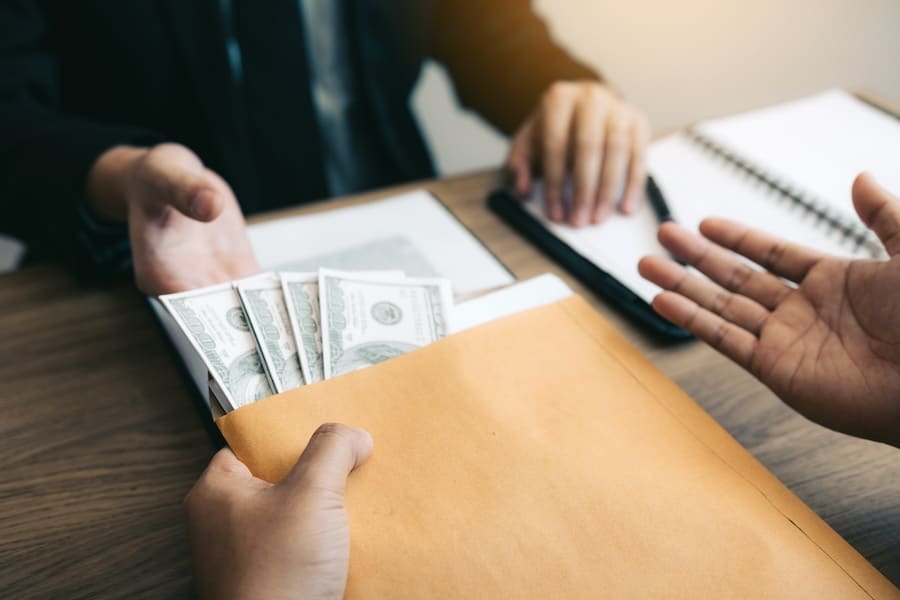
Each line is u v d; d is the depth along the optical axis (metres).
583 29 1.71
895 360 0.45
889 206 0.51
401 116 1.18
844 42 1.19
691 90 1.52
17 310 0.59
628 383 0.48
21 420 0.49
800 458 0.48
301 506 0.35
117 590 0.39
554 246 0.68
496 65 1.18
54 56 0.98
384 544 0.37
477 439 0.43
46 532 0.42
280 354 0.47
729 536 0.39
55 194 0.66
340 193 1.22
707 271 0.59
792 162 0.84
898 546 0.42
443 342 0.49
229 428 0.42
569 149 0.80
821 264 0.52
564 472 0.42
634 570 0.37
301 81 1.04
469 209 0.75
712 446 0.45
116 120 1.05
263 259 0.63
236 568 0.34
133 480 0.45
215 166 1.06
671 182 0.80
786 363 0.49
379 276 0.55
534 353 0.50
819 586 0.37
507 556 0.37
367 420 0.44
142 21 0.96
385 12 1.06
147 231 0.56
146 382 0.53
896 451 0.49
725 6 1.37
